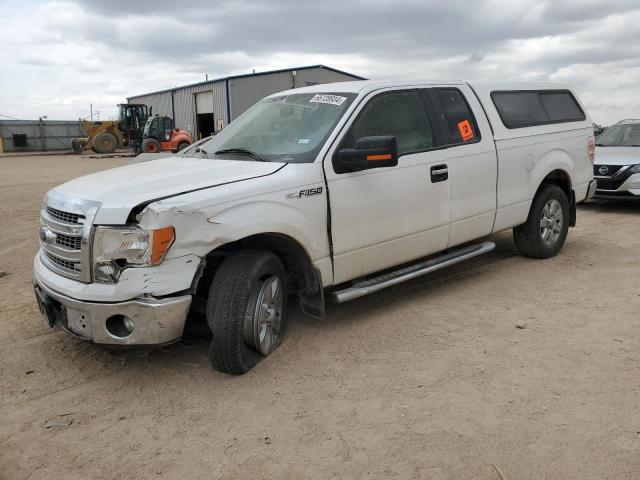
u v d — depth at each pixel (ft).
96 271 11.30
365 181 14.42
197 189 11.84
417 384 11.92
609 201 36.17
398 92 16.06
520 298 17.16
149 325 11.14
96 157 110.83
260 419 10.77
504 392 11.49
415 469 9.16
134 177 13.08
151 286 11.02
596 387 11.59
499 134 18.51
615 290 17.67
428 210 16.07
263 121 16.01
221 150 15.38
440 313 16.02
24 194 45.14
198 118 134.10
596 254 22.24
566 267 20.39
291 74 120.88
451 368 12.60
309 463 9.41
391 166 13.76
